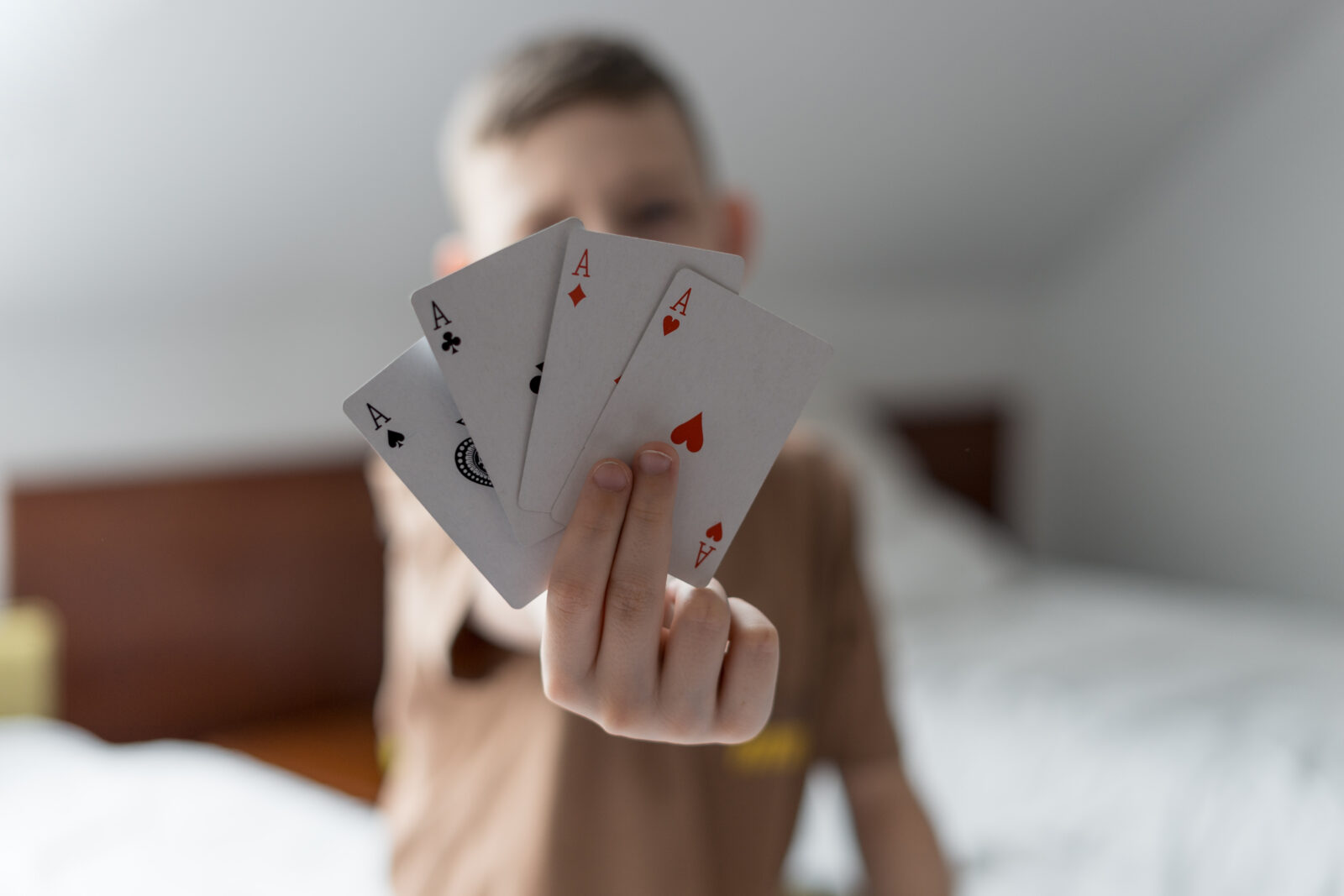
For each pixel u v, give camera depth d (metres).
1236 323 3.43
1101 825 1.54
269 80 1.97
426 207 2.39
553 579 0.50
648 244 0.49
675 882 0.83
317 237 2.31
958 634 2.51
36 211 1.92
